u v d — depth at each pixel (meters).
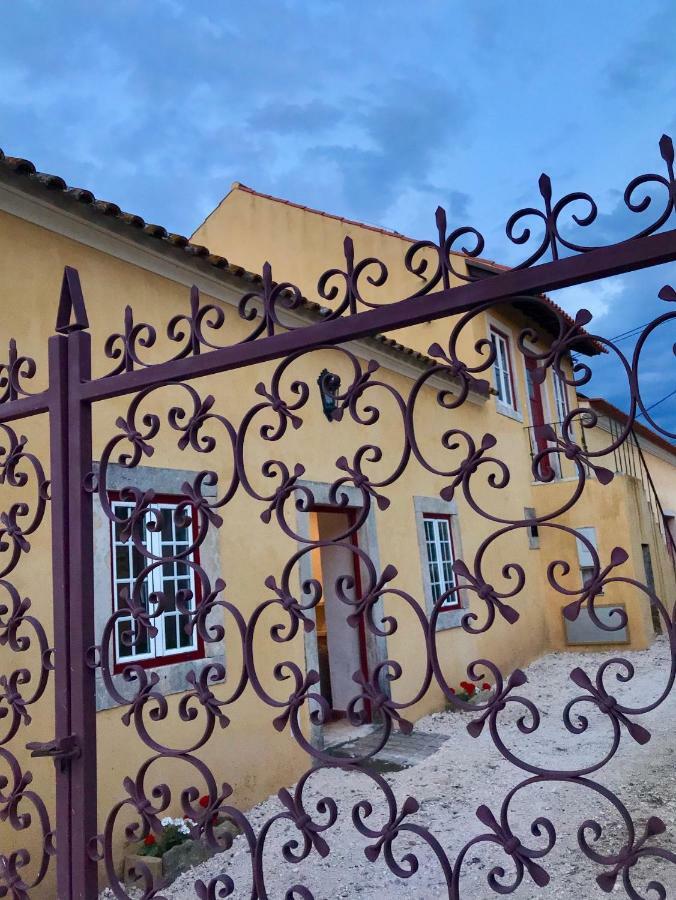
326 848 1.76
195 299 2.12
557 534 10.67
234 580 5.01
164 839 3.83
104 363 4.32
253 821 4.49
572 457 1.57
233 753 4.71
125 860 3.70
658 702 1.46
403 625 7.04
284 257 9.84
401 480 7.48
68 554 2.20
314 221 9.66
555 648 10.44
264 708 5.05
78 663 2.12
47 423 3.91
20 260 3.92
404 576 7.21
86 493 2.24
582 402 13.00
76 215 4.17
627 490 10.50
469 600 8.40
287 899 1.82
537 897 3.22
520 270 1.65
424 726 6.65
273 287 2.00
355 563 6.75
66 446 2.27
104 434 4.23
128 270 4.60
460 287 1.72
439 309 1.73
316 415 6.25
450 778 5.07
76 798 2.05
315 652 5.68
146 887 2.03
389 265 9.05
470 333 9.38
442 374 8.34
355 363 1.86
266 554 5.35
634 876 3.36
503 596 1.63
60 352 2.33
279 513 1.95
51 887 3.46
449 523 8.41
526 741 6.01
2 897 2.54
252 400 5.47
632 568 10.12
